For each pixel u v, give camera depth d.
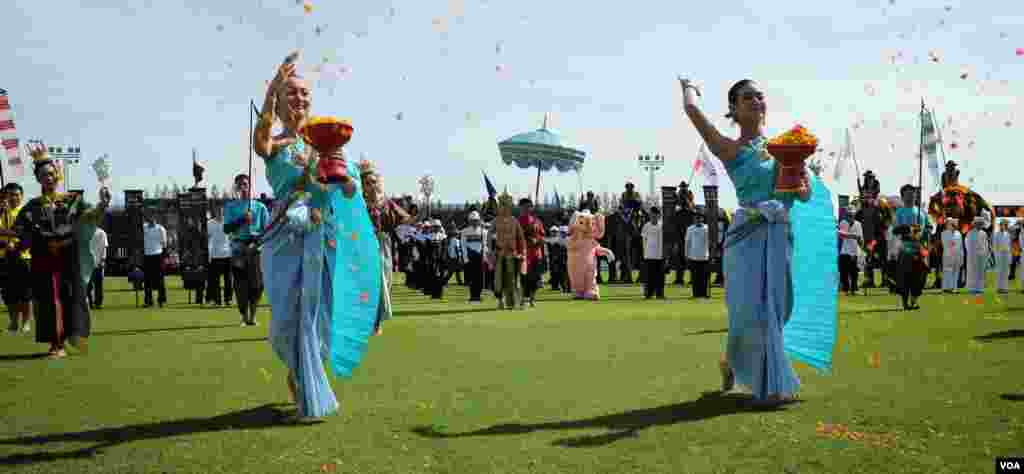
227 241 14.62
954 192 17.09
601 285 20.83
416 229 20.20
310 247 4.70
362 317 5.13
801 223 5.42
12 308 10.02
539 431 4.24
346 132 4.75
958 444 3.80
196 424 4.50
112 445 4.03
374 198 9.42
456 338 8.64
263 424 4.49
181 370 6.51
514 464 3.62
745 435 4.07
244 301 10.59
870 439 3.93
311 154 4.84
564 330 9.34
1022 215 21.12
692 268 15.67
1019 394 4.93
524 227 13.74
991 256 21.36
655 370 6.27
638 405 4.89
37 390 5.62
